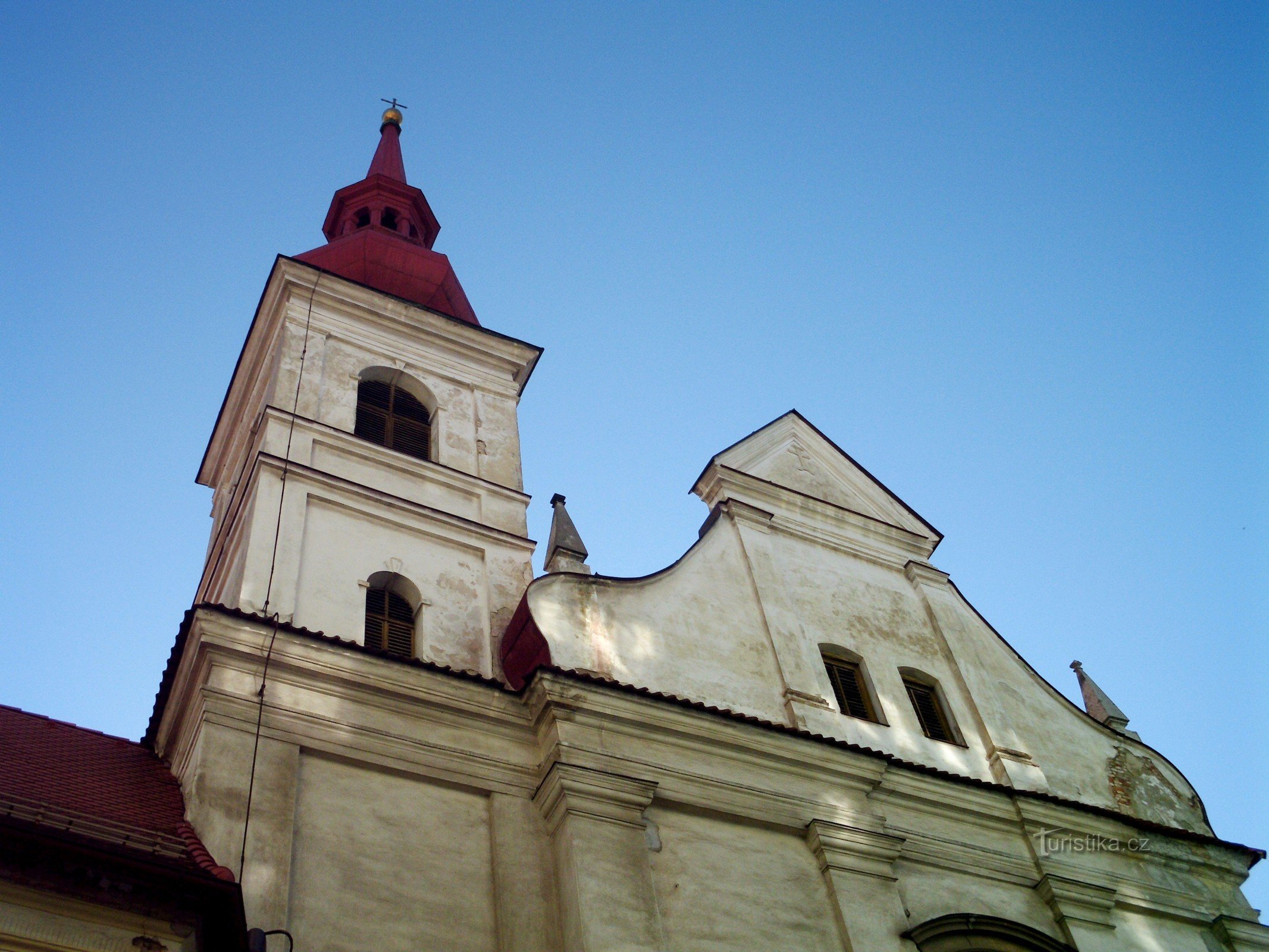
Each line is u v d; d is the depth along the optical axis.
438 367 27.97
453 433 26.42
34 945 12.84
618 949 16.62
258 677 18.23
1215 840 24.25
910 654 25.33
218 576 23.89
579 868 17.38
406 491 24.19
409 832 17.59
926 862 20.94
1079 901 21.72
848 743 21.44
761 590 24.25
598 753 19.14
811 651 23.67
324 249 30.27
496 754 19.09
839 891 19.25
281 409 23.98
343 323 27.53
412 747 18.55
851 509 28.03
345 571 21.58
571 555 23.55
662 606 22.77
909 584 27.08
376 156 39.59
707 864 18.77
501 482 25.69
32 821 13.55
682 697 21.14
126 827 14.47
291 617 20.25
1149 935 22.14
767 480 27.36
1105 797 24.64
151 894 13.68
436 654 21.00
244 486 23.28
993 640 26.88
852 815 20.59
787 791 20.38
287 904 15.84
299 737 17.83
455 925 16.80
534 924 17.16
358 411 25.89
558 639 20.94
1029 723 25.25
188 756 17.88
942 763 23.27
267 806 16.77
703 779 19.78
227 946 13.88
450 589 22.31
